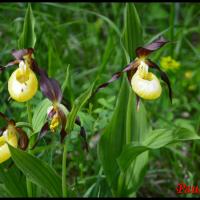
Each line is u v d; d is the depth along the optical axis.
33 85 0.61
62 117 0.59
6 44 0.90
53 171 0.62
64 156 0.61
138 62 0.63
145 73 0.63
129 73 0.64
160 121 0.80
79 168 0.73
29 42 0.62
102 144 0.66
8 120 0.61
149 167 0.78
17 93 0.60
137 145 0.60
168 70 0.86
